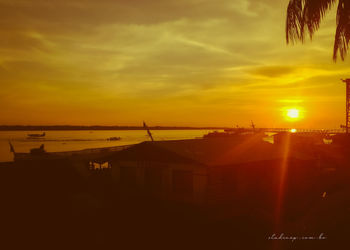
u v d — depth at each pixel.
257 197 19.36
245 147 22.19
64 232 13.87
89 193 20.33
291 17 11.66
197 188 17.33
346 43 11.92
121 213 16.53
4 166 25.55
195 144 21.14
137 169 20.16
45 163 27.30
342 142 37.59
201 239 12.87
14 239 13.06
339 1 11.23
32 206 17.88
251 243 12.11
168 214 16.23
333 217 13.55
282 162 21.38
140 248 12.09
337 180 23.33
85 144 122.00
